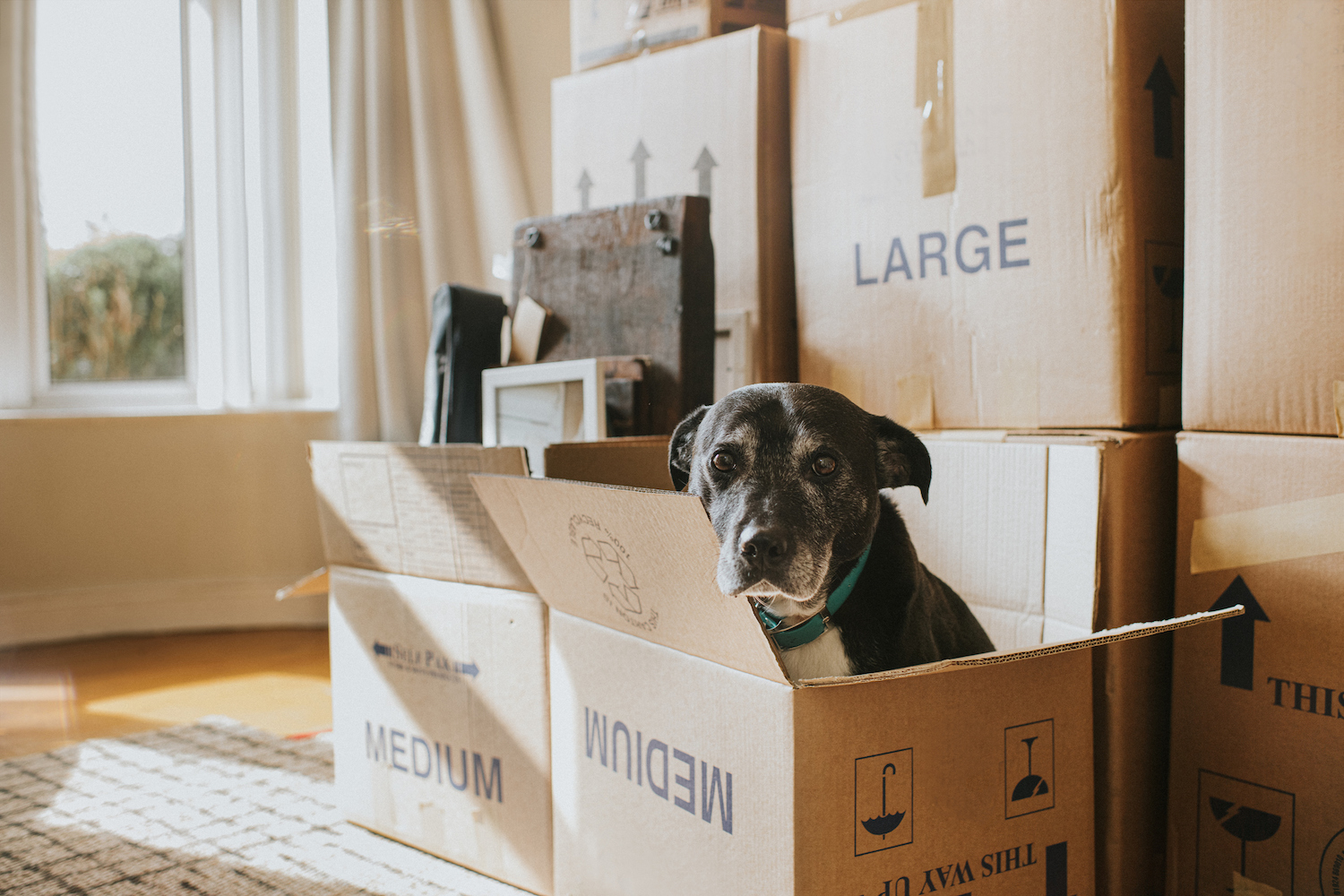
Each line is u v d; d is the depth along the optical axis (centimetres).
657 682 98
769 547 89
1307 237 106
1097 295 127
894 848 85
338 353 292
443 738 134
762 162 170
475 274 292
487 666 127
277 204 307
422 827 138
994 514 128
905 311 149
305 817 153
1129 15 125
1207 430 116
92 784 168
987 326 139
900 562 107
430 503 131
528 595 122
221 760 180
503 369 181
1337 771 104
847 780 82
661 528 83
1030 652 82
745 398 106
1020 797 94
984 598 130
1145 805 123
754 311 171
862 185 154
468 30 285
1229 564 113
